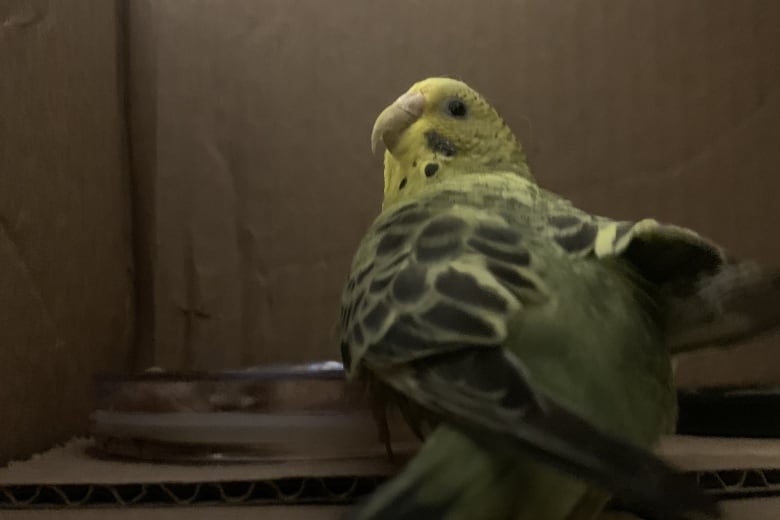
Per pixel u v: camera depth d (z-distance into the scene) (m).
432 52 0.42
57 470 0.29
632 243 0.26
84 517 0.27
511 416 0.22
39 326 0.33
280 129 0.42
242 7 0.42
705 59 0.41
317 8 0.42
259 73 0.42
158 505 0.27
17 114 0.32
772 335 0.27
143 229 0.42
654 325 0.26
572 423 0.22
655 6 0.42
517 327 0.24
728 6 0.41
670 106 0.41
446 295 0.24
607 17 0.42
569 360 0.24
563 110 0.42
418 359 0.24
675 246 0.26
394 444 0.29
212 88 0.42
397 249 0.26
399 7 0.42
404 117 0.31
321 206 0.42
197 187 0.42
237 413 0.30
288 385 0.30
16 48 0.32
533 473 0.23
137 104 0.42
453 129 0.31
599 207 0.42
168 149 0.42
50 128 0.34
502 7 0.42
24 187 0.32
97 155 0.38
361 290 0.26
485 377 0.23
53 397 0.34
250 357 0.41
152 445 0.30
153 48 0.42
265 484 0.27
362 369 0.25
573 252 0.26
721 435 0.34
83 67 0.37
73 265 0.36
